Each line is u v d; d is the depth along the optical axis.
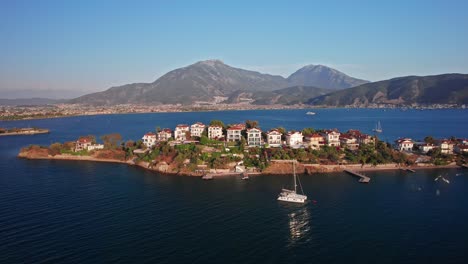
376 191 126.06
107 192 124.50
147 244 82.62
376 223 96.19
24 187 130.62
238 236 87.69
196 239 85.69
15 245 81.38
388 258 77.19
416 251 80.19
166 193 123.75
